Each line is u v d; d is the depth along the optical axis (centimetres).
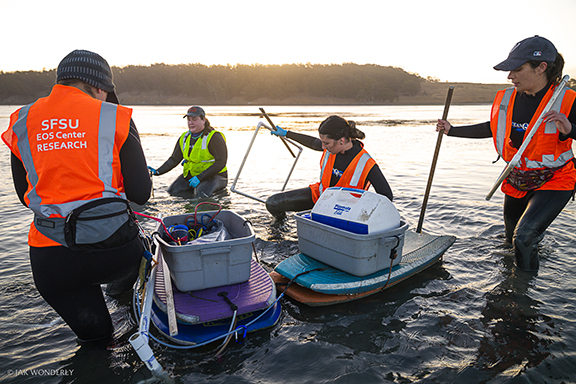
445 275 306
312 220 296
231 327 216
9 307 254
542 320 239
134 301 250
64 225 177
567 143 301
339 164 351
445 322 238
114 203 188
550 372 191
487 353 207
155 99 16250
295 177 710
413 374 190
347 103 16425
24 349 211
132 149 194
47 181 178
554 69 292
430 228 417
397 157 984
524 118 314
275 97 16300
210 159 586
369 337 224
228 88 16338
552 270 312
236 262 241
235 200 538
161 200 536
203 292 238
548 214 305
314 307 260
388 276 272
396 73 19800
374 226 264
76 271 188
